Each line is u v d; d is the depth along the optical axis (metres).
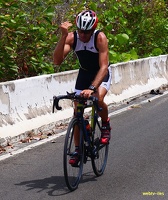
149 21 19.19
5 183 6.96
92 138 6.93
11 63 12.12
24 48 12.73
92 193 6.48
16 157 8.27
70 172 6.54
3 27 11.86
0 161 8.05
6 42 12.25
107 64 6.75
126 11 18.14
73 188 6.56
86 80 7.06
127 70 14.09
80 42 6.83
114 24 17.64
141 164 7.77
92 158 6.97
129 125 10.64
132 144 9.01
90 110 11.62
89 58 6.91
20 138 9.28
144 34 19.19
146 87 14.84
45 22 13.66
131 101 13.62
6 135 8.98
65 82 11.23
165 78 16.41
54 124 10.31
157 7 20.08
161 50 18.31
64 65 14.35
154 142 9.11
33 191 6.59
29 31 12.51
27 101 9.89
